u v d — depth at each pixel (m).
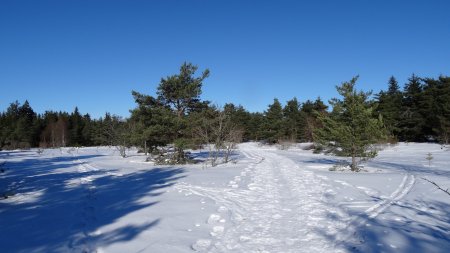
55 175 17.88
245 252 5.96
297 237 6.74
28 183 14.77
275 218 8.16
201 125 23.48
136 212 8.83
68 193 12.05
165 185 13.33
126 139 31.83
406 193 11.10
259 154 36.00
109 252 5.99
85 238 6.77
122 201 10.38
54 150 52.97
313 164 22.36
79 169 21.36
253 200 10.24
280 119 61.00
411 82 49.53
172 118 23.14
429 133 45.91
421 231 7.04
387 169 18.75
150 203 9.91
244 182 13.90
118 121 42.22
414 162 23.17
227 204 9.70
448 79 43.62
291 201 10.06
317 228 7.32
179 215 8.45
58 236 6.91
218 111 24.31
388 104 46.41
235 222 7.82
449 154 29.47
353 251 5.94
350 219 8.00
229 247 6.22
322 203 9.76
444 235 6.78
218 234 6.98
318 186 12.66
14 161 29.23
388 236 6.70
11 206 9.91
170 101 24.89
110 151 47.88
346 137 17.66
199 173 17.22
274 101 61.78
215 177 15.41
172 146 25.12
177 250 6.07
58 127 72.75
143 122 24.95
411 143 42.62
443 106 40.38
